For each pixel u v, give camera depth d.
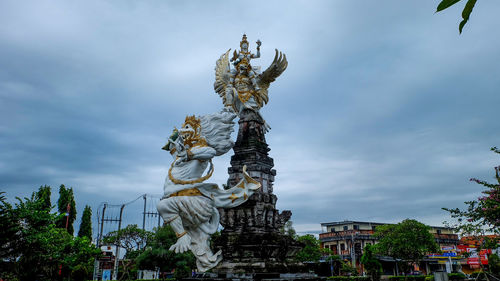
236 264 15.78
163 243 38.09
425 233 43.41
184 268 37.88
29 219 23.28
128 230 49.12
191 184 14.09
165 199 14.09
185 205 13.81
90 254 37.47
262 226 17.50
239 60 20.17
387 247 45.22
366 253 39.25
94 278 47.03
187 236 13.84
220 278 14.71
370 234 69.88
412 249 42.50
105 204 52.53
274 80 20.62
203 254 13.97
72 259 28.73
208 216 14.20
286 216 19.95
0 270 21.42
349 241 67.81
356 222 74.62
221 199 14.74
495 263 30.09
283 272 16.25
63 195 48.84
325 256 64.94
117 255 49.56
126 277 49.16
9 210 21.50
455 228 19.75
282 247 17.17
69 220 48.16
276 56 19.89
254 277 14.66
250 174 18.73
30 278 22.58
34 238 22.89
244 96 19.92
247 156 19.27
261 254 16.22
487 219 17.70
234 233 17.44
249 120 20.09
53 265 24.34
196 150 14.59
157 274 54.09
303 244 19.02
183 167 14.55
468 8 2.64
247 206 17.88
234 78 20.42
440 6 2.67
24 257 22.09
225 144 15.48
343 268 54.34
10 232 20.91
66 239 30.17
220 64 21.70
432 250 43.31
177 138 14.99
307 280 15.39
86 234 55.47
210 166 15.00
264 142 20.20
